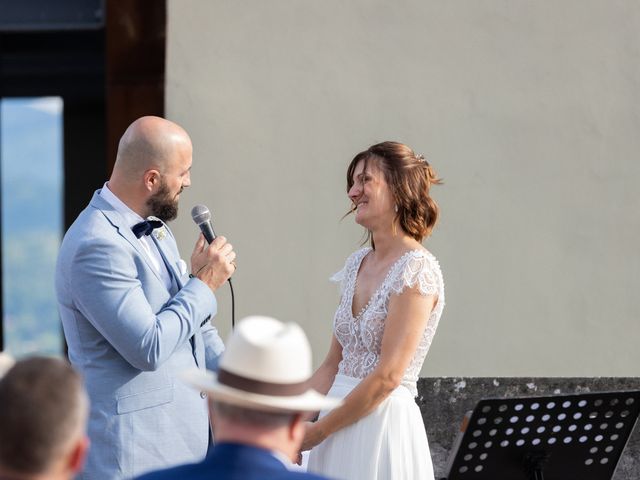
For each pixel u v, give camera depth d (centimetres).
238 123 869
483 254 868
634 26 870
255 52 869
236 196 868
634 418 557
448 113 867
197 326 616
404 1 867
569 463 564
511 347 869
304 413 381
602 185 872
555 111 870
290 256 869
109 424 603
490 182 869
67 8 1195
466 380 866
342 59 867
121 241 604
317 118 868
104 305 588
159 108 943
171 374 622
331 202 869
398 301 591
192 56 870
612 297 871
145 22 938
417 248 610
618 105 870
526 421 538
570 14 869
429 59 867
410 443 604
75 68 1463
